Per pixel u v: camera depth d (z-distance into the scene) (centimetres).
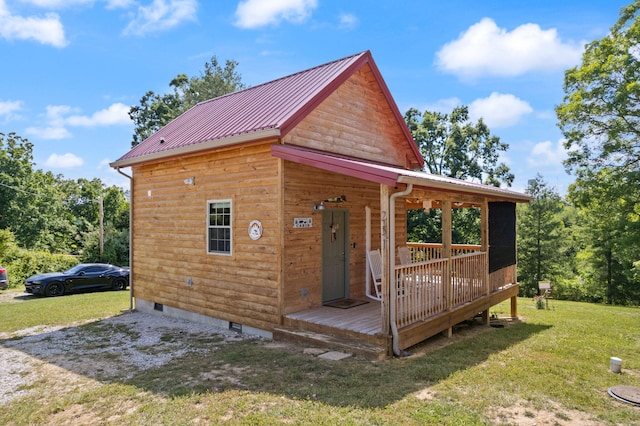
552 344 782
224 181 893
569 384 550
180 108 3359
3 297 1642
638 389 528
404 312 688
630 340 830
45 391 541
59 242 3606
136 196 1158
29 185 3262
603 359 679
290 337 737
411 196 675
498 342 790
